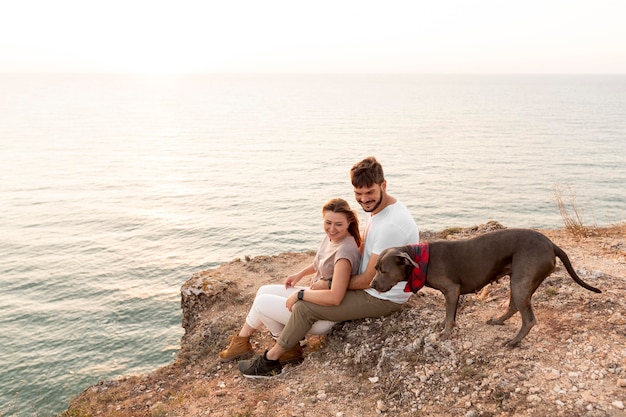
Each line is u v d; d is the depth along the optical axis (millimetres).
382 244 4508
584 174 63938
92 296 28078
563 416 3541
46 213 50562
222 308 8047
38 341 22250
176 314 25062
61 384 18266
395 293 4973
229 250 37219
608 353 4125
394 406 4199
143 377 6309
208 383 5406
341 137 129750
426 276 4297
